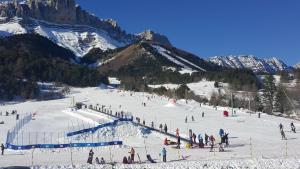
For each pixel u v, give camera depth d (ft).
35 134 266.98
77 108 466.29
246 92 615.57
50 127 308.40
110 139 243.19
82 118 372.79
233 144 211.00
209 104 532.73
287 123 310.04
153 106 487.61
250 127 286.05
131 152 169.78
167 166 153.79
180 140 224.33
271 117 358.64
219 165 152.25
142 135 251.80
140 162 167.94
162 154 174.60
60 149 211.61
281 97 508.53
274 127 284.61
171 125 306.55
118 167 155.22
